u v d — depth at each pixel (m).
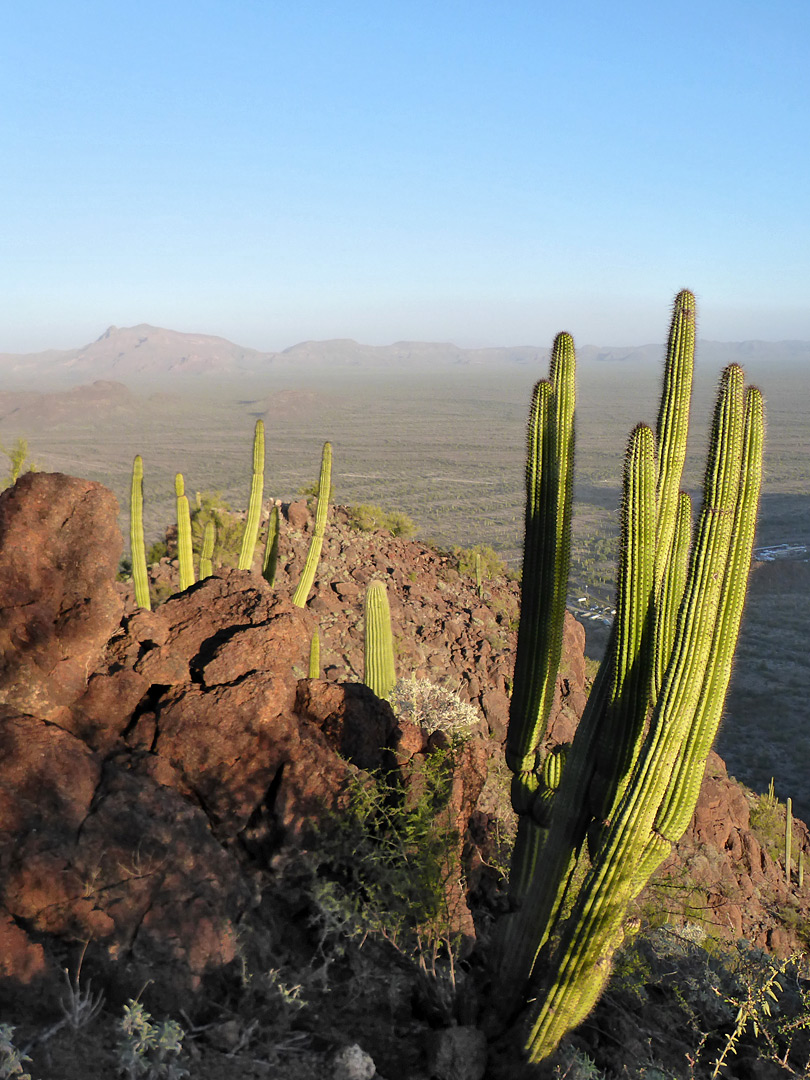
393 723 5.74
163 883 4.00
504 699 14.97
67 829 4.01
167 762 4.83
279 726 5.07
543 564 4.66
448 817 4.85
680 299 4.41
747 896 12.08
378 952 4.62
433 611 18.44
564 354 4.66
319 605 16.58
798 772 43.72
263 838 4.81
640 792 3.89
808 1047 5.33
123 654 5.28
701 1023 5.33
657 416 4.46
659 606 4.22
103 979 3.69
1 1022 3.32
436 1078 3.85
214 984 3.91
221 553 17.19
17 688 4.60
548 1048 4.12
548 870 4.53
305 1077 3.54
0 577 4.73
